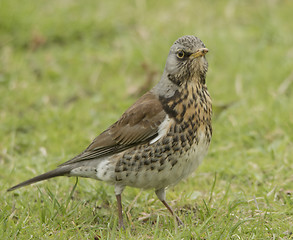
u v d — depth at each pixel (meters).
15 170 10.88
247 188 10.14
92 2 17.56
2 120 12.89
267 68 14.50
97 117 13.09
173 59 8.61
